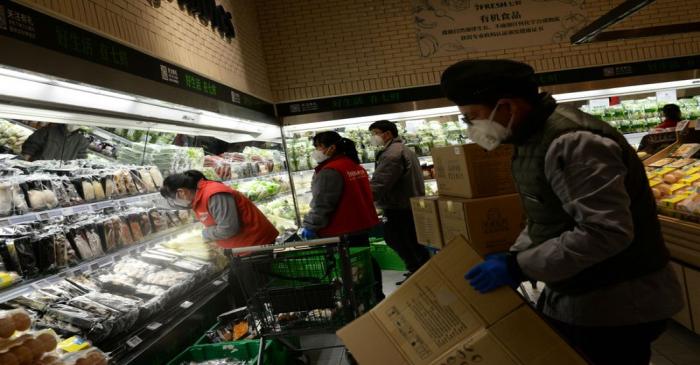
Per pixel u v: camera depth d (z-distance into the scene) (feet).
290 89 19.98
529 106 4.66
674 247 9.70
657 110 20.85
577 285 4.73
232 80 14.97
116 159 10.80
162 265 9.84
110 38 7.94
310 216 12.64
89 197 8.55
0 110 6.91
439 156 9.43
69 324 6.92
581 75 20.12
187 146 14.42
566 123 4.47
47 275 7.04
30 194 7.24
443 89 5.00
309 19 19.92
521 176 4.93
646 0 10.05
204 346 8.66
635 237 4.48
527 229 5.55
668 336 10.03
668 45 20.61
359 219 12.53
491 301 4.53
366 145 20.35
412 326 4.94
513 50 20.27
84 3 7.53
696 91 21.18
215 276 11.28
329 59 19.94
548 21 20.40
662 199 10.65
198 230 12.13
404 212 14.76
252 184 15.69
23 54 5.86
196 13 12.51
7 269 6.51
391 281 16.94
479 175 8.31
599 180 4.05
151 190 10.61
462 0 20.15
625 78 20.16
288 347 10.09
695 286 9.14
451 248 4.91
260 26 19.98
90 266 8.00
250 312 8.35
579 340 4.93
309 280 8.15
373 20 19.98
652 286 4.55
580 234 4.06
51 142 9.29
